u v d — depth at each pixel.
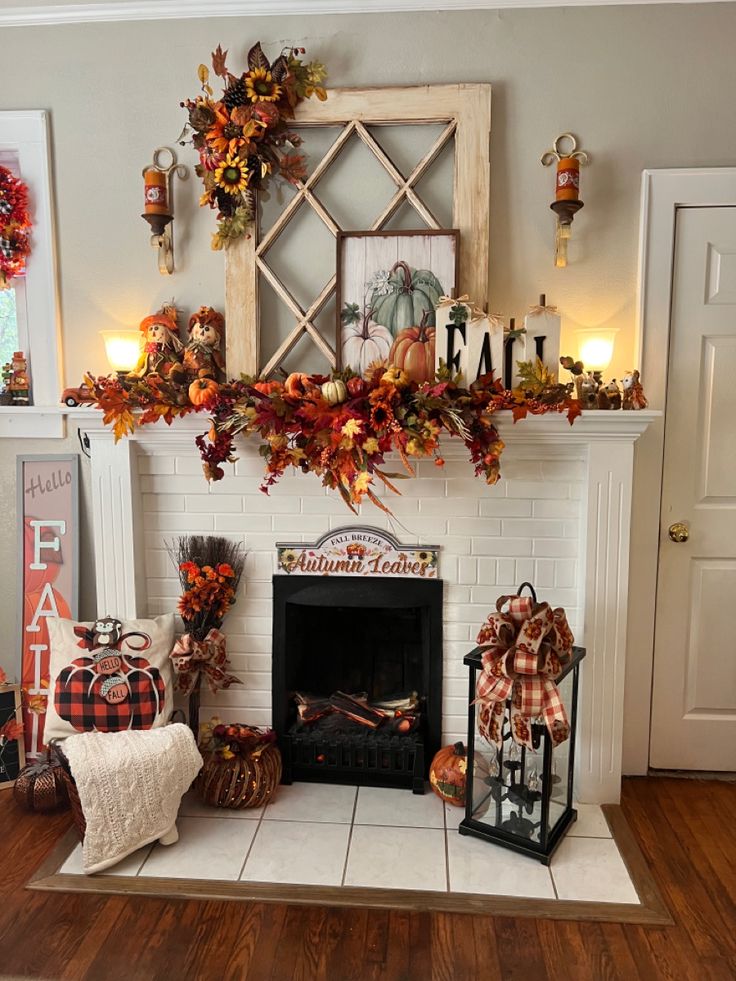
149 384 2.27
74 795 2.12
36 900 1.98
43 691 2.65
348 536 2.46
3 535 2.71
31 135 2.48
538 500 2.40
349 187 2.42
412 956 1.80
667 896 2.01
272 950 1.82
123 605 2.52
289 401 2.21
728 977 1.74
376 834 2.24
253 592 2.53
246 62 2.40
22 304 2.66
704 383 2.45
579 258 2.39
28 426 2.62
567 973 1.75
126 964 1.78
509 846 2.17
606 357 2.31
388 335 2.38
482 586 2.46
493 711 2.07
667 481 2.48
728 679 2.56
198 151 2.44
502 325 2.24
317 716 2.57
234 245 2.43
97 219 2.51
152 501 2.53
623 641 2.37
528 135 2.35
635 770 2.62
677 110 2.31
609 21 2.30
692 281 2.39
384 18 2.34
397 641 2.69
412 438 2.10
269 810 2.37
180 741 2.15
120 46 2.43
